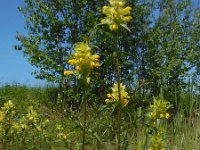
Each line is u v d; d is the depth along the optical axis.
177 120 6.22
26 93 14.49
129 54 3.29
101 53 13.09
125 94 3.62
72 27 14.05
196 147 5.70
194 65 12.99
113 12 3.14
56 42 14.13
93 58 3.38
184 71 12.78
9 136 6.21
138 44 13.82
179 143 5.71
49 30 14.09
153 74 12.68
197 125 6.13
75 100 12.84
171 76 12.61
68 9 13.96
